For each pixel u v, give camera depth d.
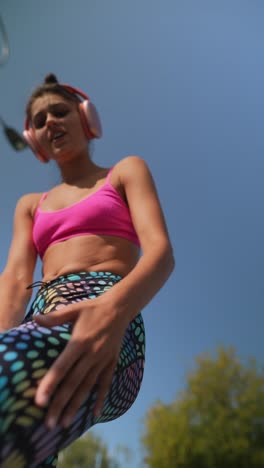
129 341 0.98
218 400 11.30
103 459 14.73
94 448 15.10
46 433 0.70
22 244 1.28
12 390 0.67
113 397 0.90
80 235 1.12
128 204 1.16
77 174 1.29
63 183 1.31
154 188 1.13
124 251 1.12
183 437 10.84
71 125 1.30
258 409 10.88
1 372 0.68
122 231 1.13
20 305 1.19
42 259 1.22
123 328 0.78
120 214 1.14
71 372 0.71
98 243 1.10
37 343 0.75
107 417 0.97
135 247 1.16
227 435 10.70
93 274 1.05
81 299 0.97
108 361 0.76
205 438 10.75
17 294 1.20
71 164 1.30
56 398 0.68
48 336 0.78
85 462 14.77
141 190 1.11
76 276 1.04
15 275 1.23
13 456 0.67
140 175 1.13
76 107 1.35
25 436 0.67
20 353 0.72
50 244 1.17
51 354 0.75
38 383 0.70
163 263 0.90
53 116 1.30
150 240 0.98
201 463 10.64
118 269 1.08
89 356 0.72
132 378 0.98
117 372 0.89
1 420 0.65
